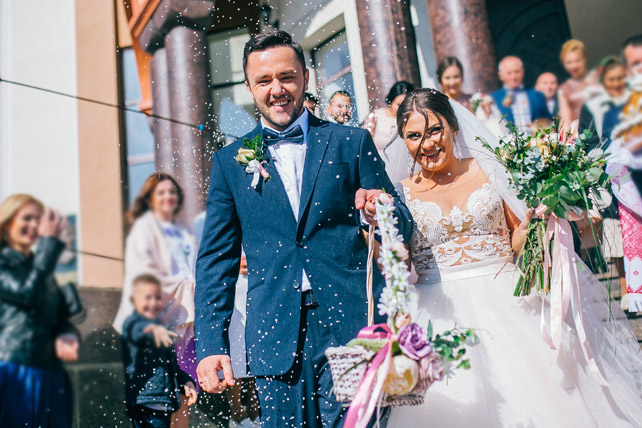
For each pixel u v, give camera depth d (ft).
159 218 17.47
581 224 10.09
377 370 6.57
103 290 19.66
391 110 14.78
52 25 25.64
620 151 13.92
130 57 25.67
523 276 8.90
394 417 8.47
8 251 12.57
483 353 8.54
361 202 7.28
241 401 13.98
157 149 23.85
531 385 8.30
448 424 8.20
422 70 24.03
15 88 25.12
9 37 25.45
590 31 26.30
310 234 7.89
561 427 8.03
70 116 24.98
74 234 23.82
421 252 9.47
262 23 27.20
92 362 15.21
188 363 12.60
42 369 11.76
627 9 25.91
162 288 14.61
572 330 8.84
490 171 9.54
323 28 24.41
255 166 8.10
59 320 12.78
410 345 6.49
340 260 7.86
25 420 11.31
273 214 8.04
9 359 11.45
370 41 21.89
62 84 25.34
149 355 11.99
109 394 14.37
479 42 21.17
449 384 8.40
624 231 13.79
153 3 23.35
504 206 9.77
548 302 9.11
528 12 26.76
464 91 21.20
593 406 8.34
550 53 26.45
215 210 8.43
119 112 25.16
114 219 24.21
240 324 12.87
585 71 25.82
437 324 8.95
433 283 9.30
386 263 6.81
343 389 6.64
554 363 8.48
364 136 8.32
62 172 24.79
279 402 7.68
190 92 23.75
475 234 9.30
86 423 13.74
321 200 7.95
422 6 24.03
